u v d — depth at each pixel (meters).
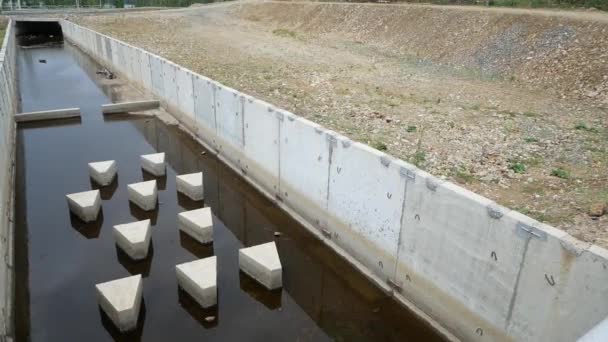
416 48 23.17
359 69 18.97
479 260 6.09
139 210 10.37
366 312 7.63
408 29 25.50
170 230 9.66
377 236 7.84
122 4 63.03
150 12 45.75
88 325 6.96
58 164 12.77
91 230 9.52
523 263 5.56
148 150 14.04
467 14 22.64
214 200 11.19
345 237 8.70
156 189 10.77
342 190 8.46
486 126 11.08
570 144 9.82
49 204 10.50
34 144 14.29
